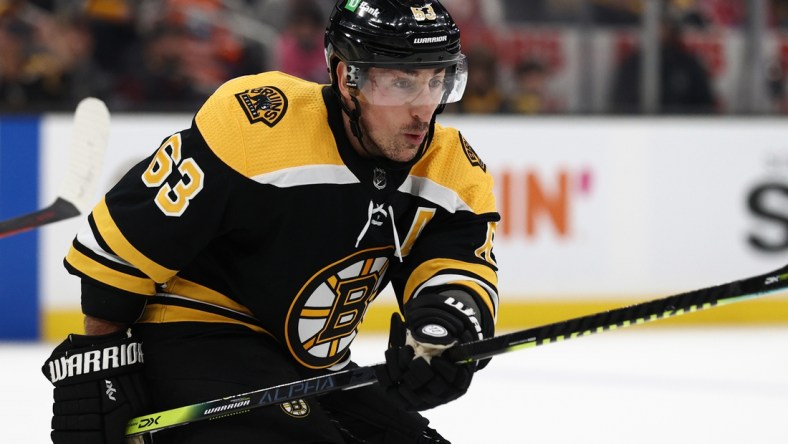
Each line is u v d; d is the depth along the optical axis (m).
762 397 8.62
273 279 4.16
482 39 12.12
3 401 8.39
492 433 7.54
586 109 12.26
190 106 11.28
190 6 11.73
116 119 10.95
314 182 4.00
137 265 4.01
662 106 12.27
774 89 12.50
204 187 3.94
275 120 4.01
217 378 4.16
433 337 3.83
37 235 10.77
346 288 4.24
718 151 11.65
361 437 4.57
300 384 4.01
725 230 11.68
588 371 9.53
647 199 11.58
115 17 11.67
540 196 11.39
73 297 10.81
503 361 9.93
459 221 4.29
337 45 3.93
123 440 4.15
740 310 11.77
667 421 7.89
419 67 3.86
